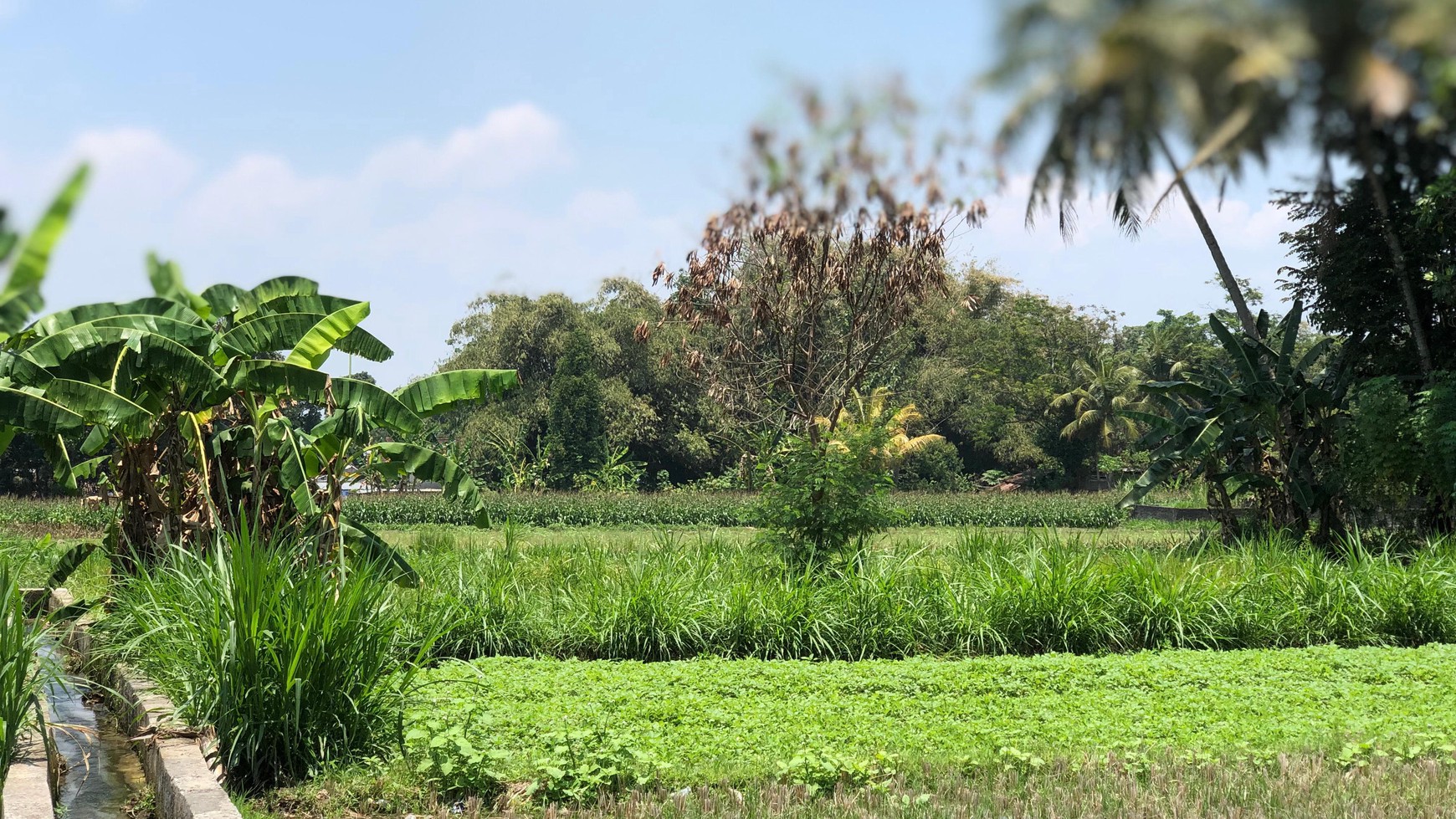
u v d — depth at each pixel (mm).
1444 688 9031
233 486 11523
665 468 60438
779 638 10984
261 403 11914
